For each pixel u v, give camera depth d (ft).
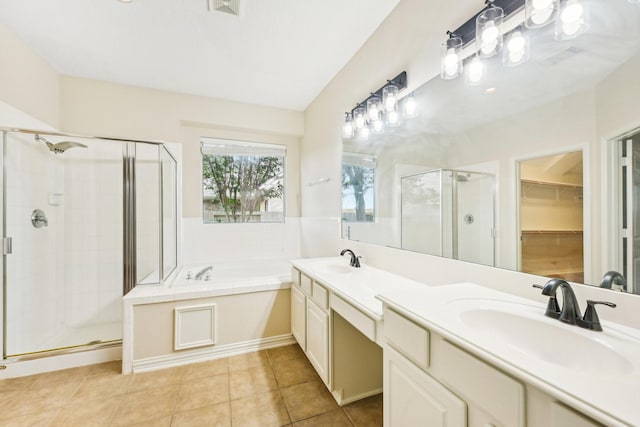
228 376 6.19
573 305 2.64
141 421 4.83
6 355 6.28
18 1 5.44
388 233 6.09
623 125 2.56
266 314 7.57
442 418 2.58
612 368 2.20
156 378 6.11
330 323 5.16
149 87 9.26
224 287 7.16
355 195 7.37
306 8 5.73
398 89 5.68
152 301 6.46
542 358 2.66
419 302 3.23
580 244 2.90
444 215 4.65
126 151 8.50
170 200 9.48
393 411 3.35
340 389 5.24
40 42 6.78
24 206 6.93
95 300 8.63
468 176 4.22
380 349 5.56
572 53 2.95
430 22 4.88
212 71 8.25
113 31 6.41
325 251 9.27
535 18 3.15
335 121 8.50
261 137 11.59
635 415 1.42
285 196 12.05
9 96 6.36
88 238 8.58
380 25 6.28
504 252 3.68
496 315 3.06
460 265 4.33
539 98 3.27
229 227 11.21
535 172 3.32
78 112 8.48
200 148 10.71
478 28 3.75
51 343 7.13
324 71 8.28
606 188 2.69
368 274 5.78
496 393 2.08
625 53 2.55
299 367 6.56
